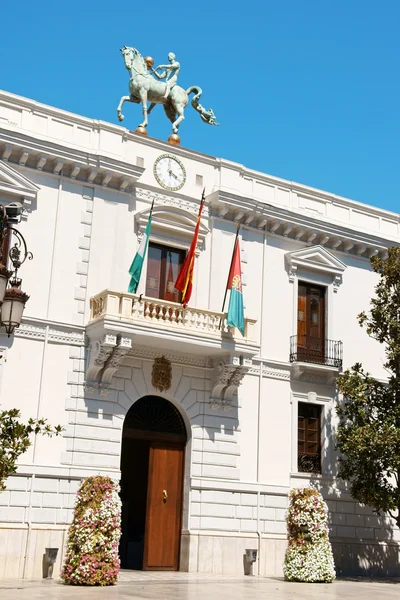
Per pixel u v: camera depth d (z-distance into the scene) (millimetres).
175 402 23031
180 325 22078
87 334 21688
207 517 22719
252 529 23375
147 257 23547
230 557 22672
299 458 25156
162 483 22719
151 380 22562
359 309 27750
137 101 25484
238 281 22859
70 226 22219
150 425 22891
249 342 23016
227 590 17609
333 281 27281
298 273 26547
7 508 19625
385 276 25828
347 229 27438
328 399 25984
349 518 25422
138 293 22922
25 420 20328
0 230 11719
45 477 20281
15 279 12234
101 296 21406
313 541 21344
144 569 21891
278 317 25672
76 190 22562
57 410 20875
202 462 23000
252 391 24500
